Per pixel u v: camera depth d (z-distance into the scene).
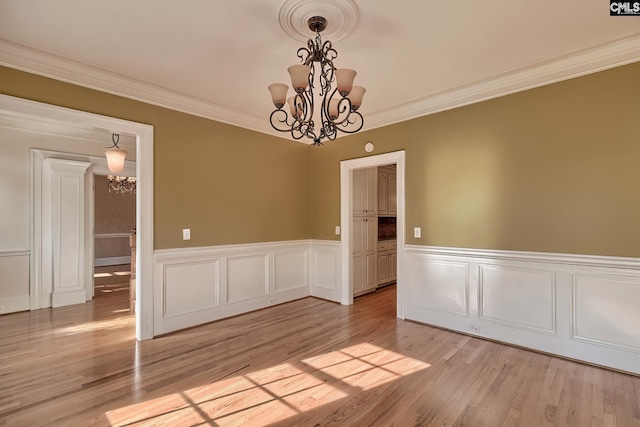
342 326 3.68
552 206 2.86
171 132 3.49
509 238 3.10
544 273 2.91
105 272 7.77
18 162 4.33
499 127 3.16
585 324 2.71
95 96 2.97
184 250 3.58
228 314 3.99
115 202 9.33
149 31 2.33
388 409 2.09
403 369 2.63
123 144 5.35
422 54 2.67
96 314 4.21
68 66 2.78
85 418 2.00
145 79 3.14
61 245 4.67
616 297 2.57
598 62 2.62
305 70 1.99
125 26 2.27
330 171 4.82
